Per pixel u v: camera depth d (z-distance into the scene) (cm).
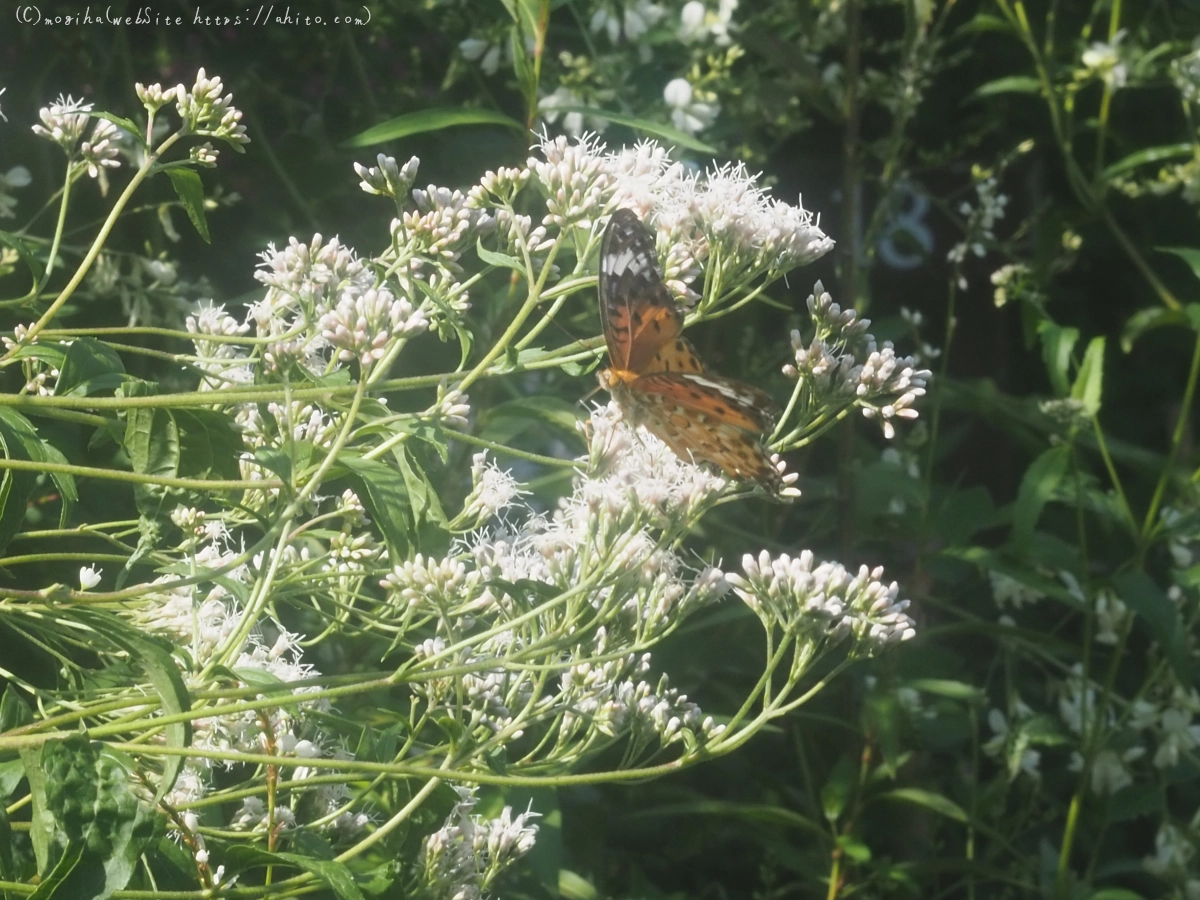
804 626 112
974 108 204
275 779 110
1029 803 149
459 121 125
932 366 221
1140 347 215
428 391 134
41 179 135
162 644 107
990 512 142
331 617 116
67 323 134
